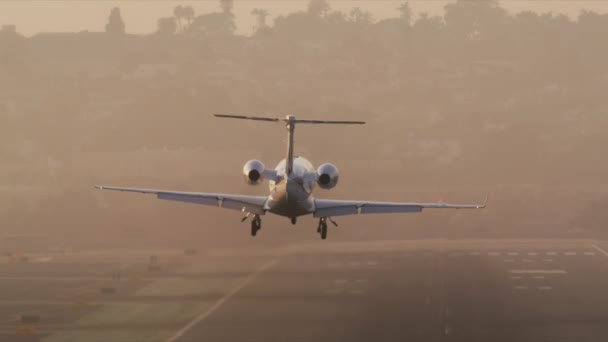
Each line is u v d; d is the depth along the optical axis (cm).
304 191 18338
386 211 18712
